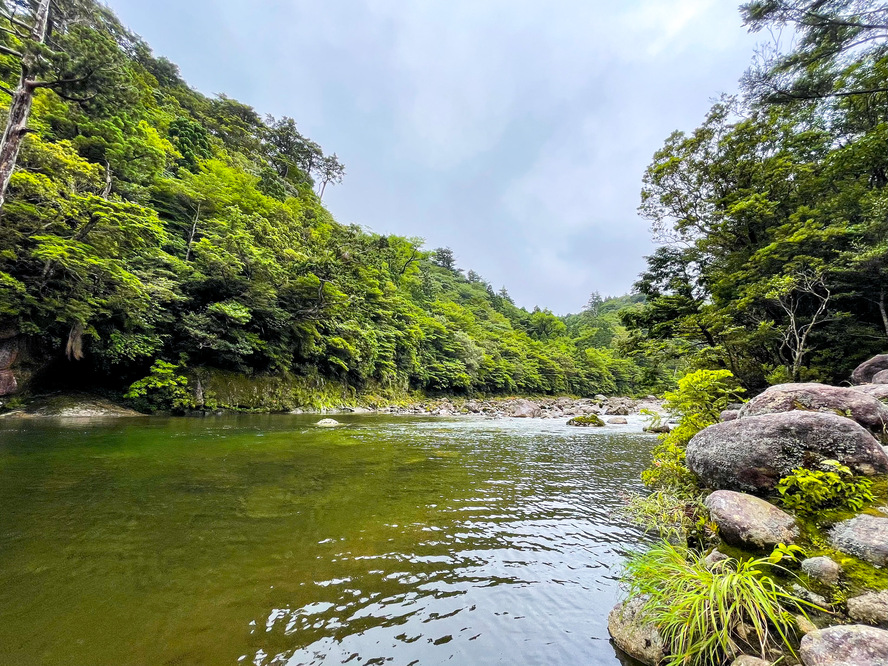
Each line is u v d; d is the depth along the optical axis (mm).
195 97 57719
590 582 4027
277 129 68875
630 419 27719
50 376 16734
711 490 4793
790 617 2629
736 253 18609
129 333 18047
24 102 11414
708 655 2602
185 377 19875
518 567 4320
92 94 12586
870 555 2957
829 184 16188
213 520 5312
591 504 6805
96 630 2906
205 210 26469
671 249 22672
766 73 14203
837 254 13836
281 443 11875
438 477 8391
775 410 5125
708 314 17625
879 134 13688
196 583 3666
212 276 21188
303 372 28047
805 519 3572
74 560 4039
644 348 22594
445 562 4383
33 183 12766
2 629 2873
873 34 12195
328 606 3387
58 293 14750
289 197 48500
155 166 22750
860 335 13977
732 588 2752
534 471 9375
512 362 59812
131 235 15656
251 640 2867
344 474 8258
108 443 10328
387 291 44531
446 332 50250
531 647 2951
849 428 3941
